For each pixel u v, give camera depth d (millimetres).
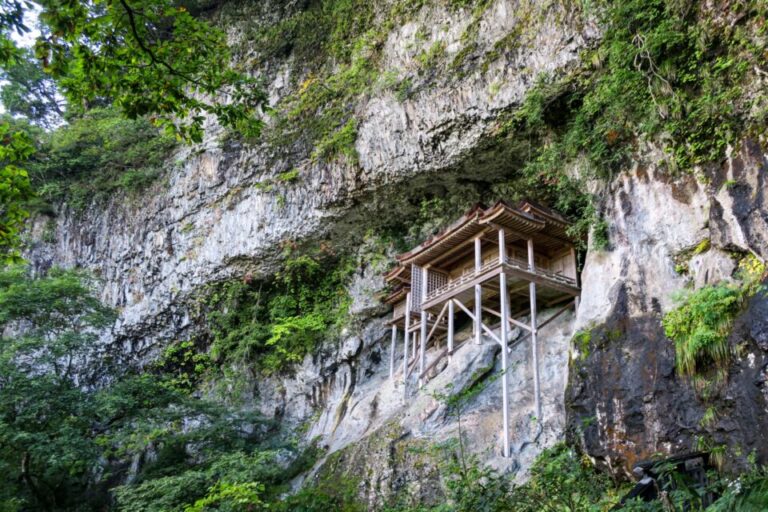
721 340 10836
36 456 19312
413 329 21391
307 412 24297
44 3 8445
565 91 16734
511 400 16109
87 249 32125
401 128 20672
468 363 17969
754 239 11297
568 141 15727
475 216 17000
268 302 27094
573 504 9211
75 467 20469
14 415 19625
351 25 25375
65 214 33375
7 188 9336
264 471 18688
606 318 13352
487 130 18516
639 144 14469
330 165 22938
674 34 13344
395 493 15359
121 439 21719
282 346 25688
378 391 21484
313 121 24484
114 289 30688
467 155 19297
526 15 18250
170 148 30531
